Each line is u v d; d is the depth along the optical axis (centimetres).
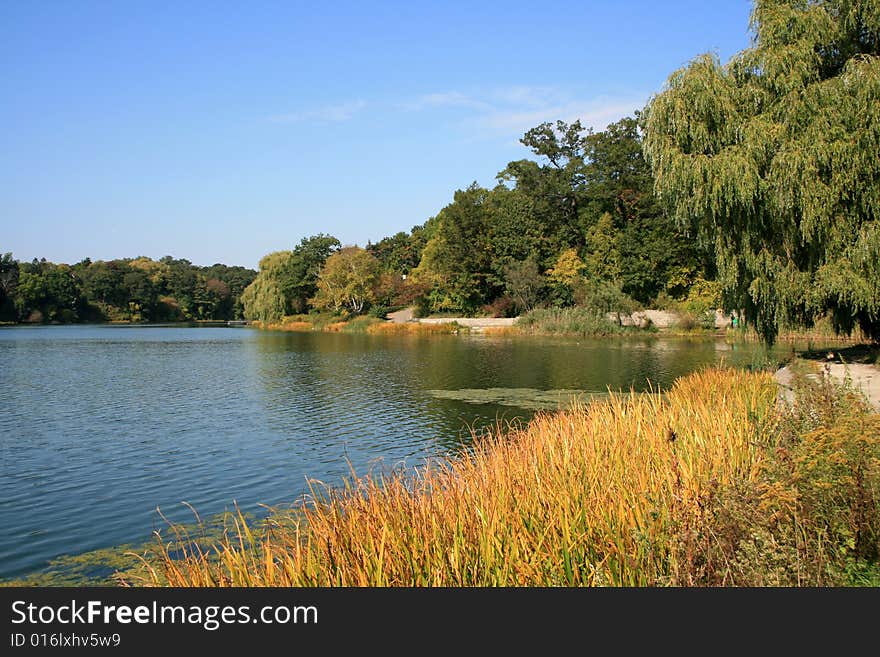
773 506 571
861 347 2700
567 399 2434
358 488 675
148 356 4728
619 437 893
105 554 988
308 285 10369
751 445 852
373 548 536
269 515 1152
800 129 2073
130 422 2073
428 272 9556
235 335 7962
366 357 4447
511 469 746
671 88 2256
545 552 559
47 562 959
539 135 8575
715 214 2158
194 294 15275
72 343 6400
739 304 2322
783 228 2125
